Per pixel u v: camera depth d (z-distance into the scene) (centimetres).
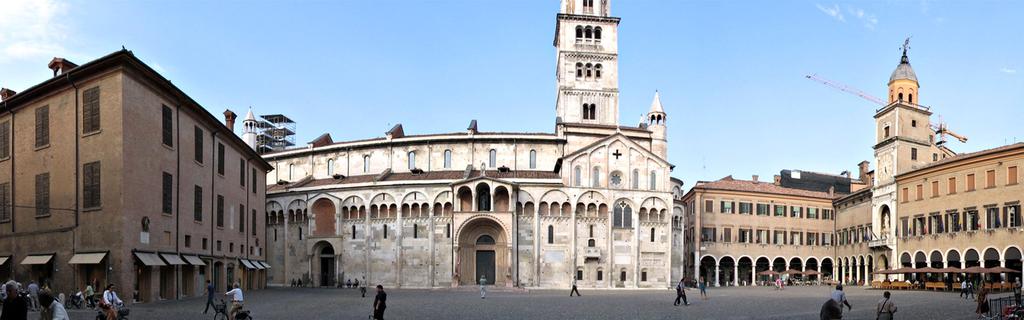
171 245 5922
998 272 8306
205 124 6756
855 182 14462
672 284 10500
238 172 7900
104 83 5347
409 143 10775
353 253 9975
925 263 9944
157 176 5703
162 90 5794
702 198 12506
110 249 5181
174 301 5691
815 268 13138
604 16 11444
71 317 4197
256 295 7275
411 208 9794
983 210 8950
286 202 10431
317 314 4762
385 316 4700
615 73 11331
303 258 10225
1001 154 8688
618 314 4956
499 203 9669
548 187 9581
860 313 4941
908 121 10962
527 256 9519
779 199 13025
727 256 12450
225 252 7350
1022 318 3541
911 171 10281
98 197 5294
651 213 9862
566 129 10719
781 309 5488
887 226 11181
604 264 9569
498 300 6569
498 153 10638
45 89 5703
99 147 5325
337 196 10138
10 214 5994
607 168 9794
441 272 9588
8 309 1828
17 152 6028
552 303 6141
